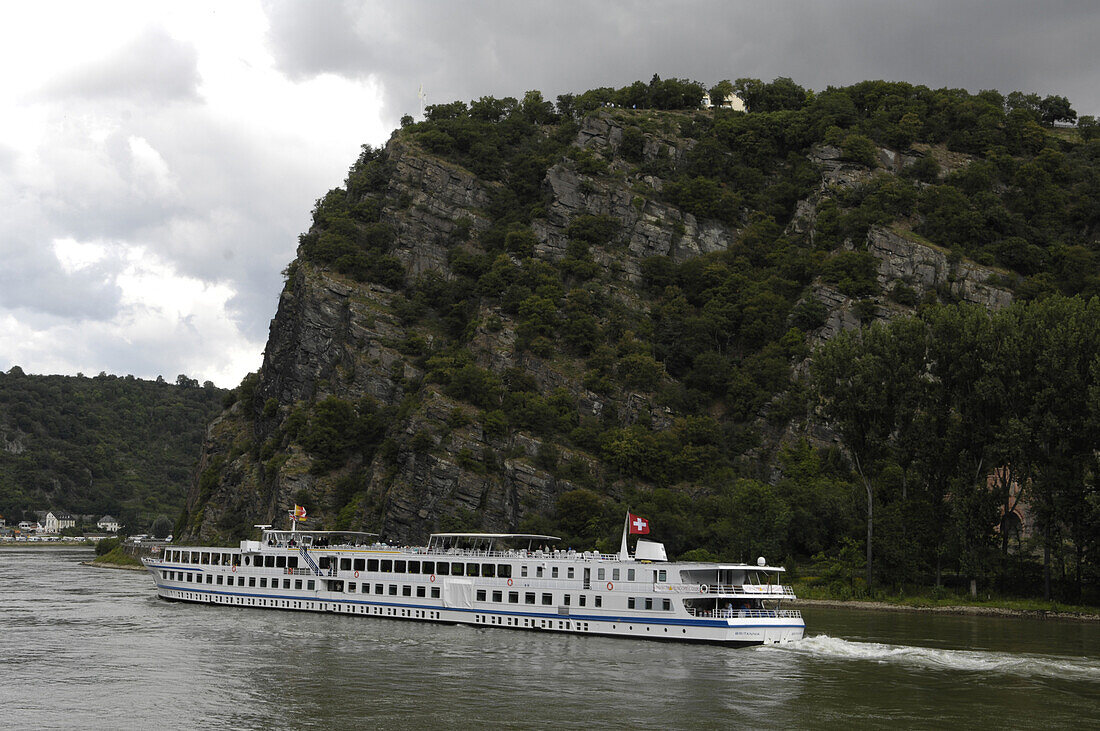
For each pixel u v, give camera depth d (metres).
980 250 198.00
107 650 85.31
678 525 152.38
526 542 117.19
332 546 121.06
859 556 135.25
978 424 124.38
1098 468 114.06
